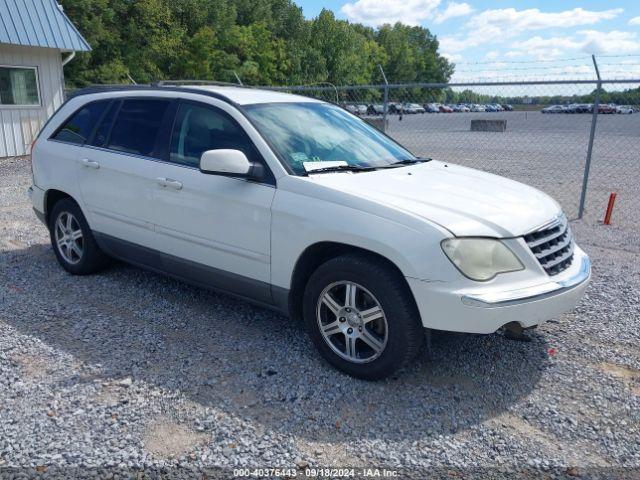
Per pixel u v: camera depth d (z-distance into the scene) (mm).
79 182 5207
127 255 5051
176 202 4375
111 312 4699
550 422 3229
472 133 28344
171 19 60312
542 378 3717
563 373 3781
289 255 3750
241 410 3277
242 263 4062
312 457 2877
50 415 3184
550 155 19656
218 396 3424
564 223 3943
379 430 3119
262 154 3971
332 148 4332
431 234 3242
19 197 9672
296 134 4254
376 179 3914
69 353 3943
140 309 4773
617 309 4879
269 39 76688
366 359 3562
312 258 3799
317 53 82938
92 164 5027
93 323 4469
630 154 20172
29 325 4406
